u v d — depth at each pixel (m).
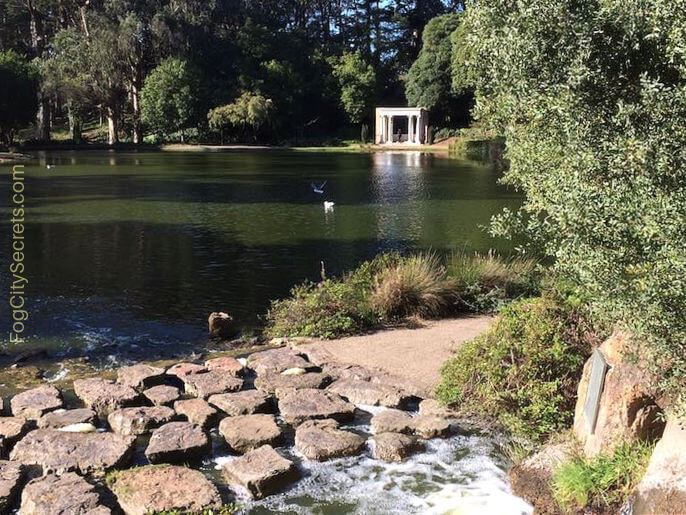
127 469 4.23
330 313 7.61
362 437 4.77
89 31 59.09
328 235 14.55
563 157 3.88
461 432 4.84
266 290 9.62
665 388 2.95
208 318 8.17
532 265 8.99
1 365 6.45
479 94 4.90
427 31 65.38
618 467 3.42
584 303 4.81
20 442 4.46
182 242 13.49
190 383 5.69
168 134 62.47
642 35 3.11
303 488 4.09
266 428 4.74
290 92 67.62
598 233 2.86
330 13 83.56
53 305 8.71
